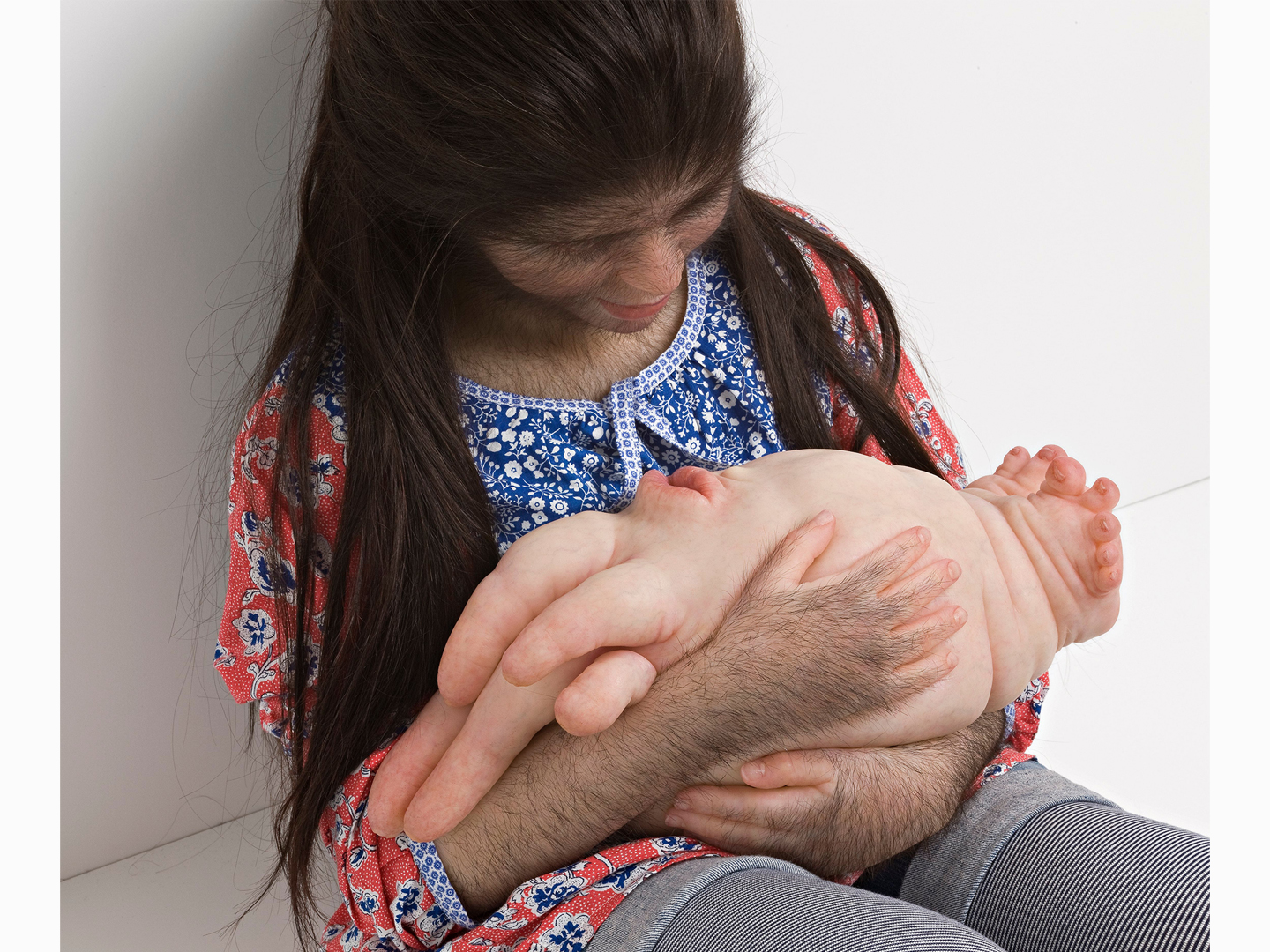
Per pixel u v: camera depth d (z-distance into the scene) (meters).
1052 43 1.67
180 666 1.26
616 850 0.85
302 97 1.11
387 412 0.94
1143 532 2.06
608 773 0.85
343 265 0.96
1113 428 2.06
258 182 1.10
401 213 0.90
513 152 0.76
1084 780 1.53
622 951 0.79
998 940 0.92
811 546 0.89
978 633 0.93
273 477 0.99
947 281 1.72
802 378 1.13
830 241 1.24
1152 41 1.77
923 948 0.72
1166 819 1.46
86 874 1.31
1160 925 0.84
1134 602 1.88
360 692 0.95
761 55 1.37
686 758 0.84
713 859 0.83
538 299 0.92
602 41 0.72
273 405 1.00
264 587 0.99
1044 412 1.95
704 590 0.88
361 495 0.95
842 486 0.96
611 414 1.02
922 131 1.59
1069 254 1.85
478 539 0.96
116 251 1.04
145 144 1.02
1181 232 1.98
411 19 0.76
